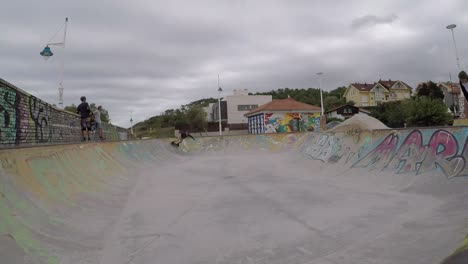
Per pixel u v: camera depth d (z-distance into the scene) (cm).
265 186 828
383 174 767
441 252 341
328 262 354
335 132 1168
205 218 546
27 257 311
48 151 637
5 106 714
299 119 3406
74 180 657
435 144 684
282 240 430
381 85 6138
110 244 423
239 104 5366
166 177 1038
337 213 538
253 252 395
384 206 555
